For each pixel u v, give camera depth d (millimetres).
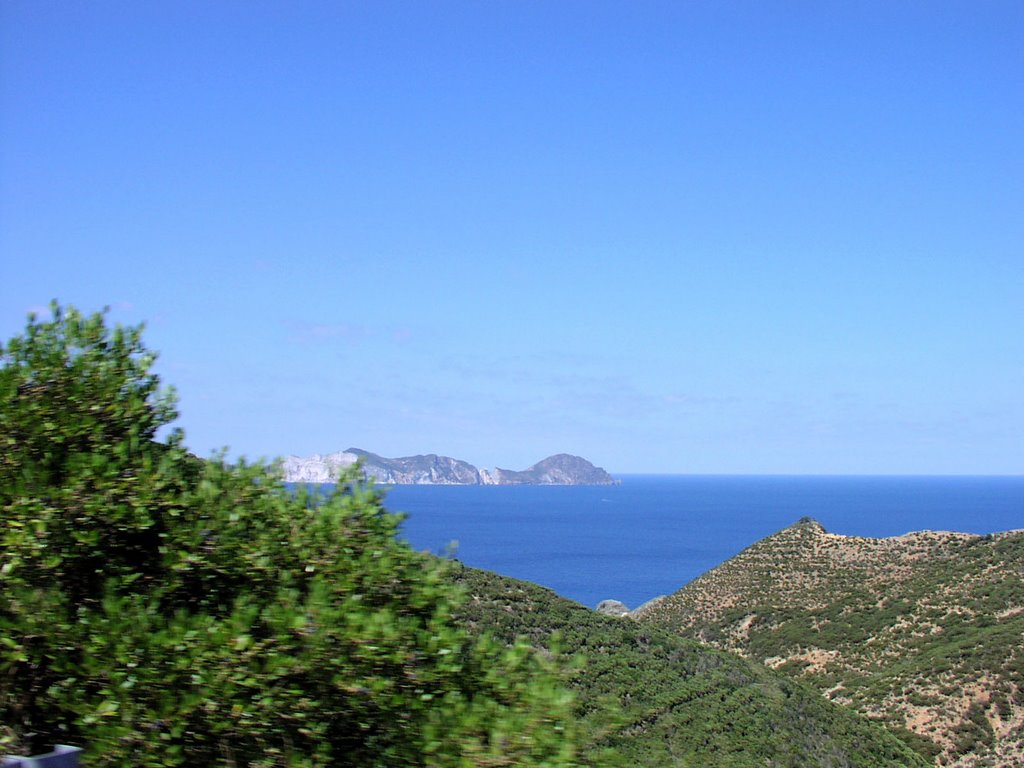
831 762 30750
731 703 31562
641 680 30172
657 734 25984
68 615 5703
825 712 36125
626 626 35719
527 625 31375
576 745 5859
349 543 6660
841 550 78812
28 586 5766
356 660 5629
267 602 6223
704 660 35094
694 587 80812
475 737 5676
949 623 57875
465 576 33969
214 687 5246
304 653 5477
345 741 5758
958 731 41875
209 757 5359
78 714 5387
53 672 5602
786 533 85500
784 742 29859
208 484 6609
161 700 5223
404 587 6598
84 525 6121
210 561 6277
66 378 6945
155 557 6406
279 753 5395
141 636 5418
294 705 5398
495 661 6348
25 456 6395
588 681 28344
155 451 7074
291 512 6793
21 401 6559
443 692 6051
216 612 6227
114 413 6930
